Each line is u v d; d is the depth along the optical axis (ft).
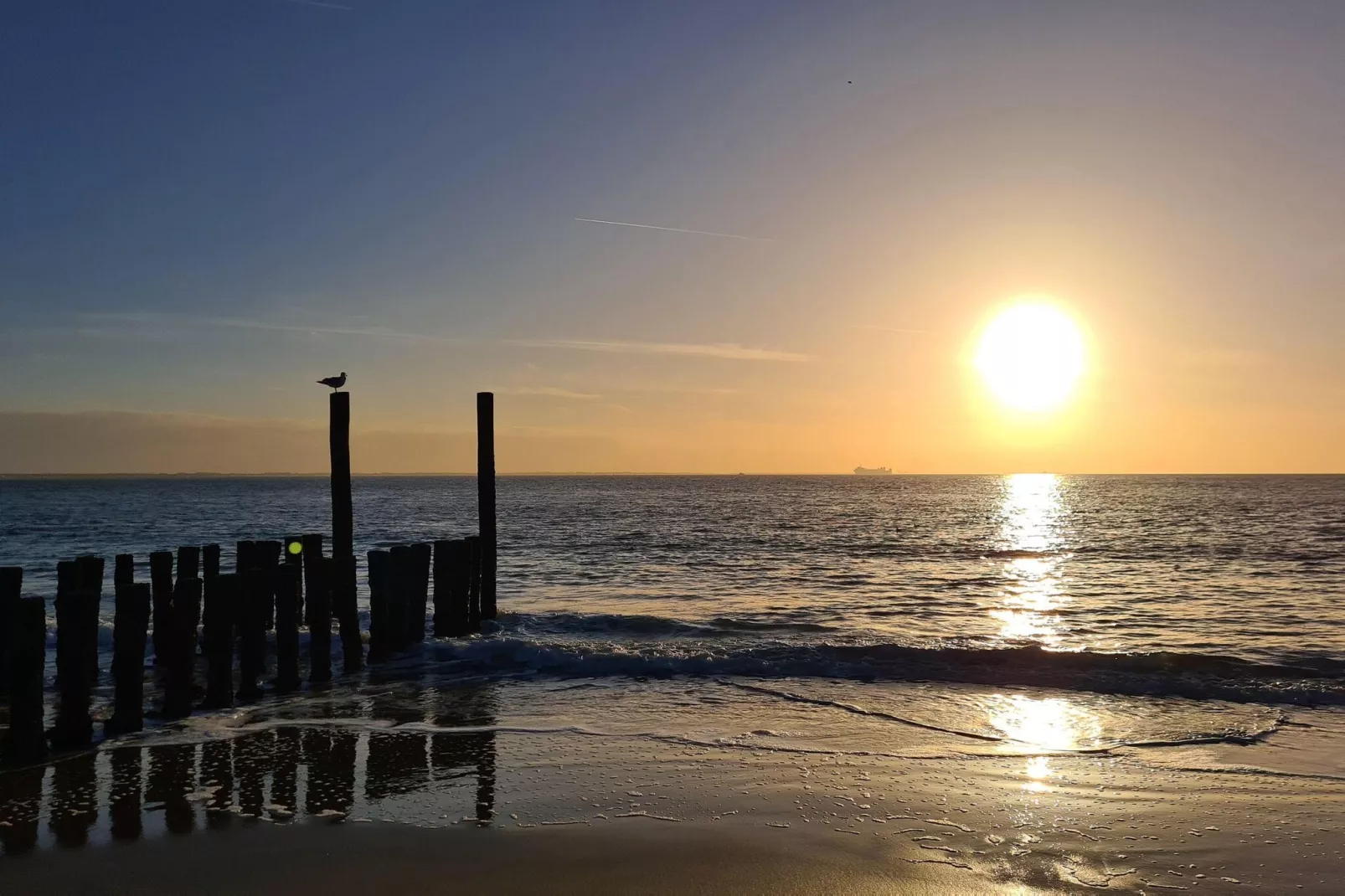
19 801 26.14
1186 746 31.83
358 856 22.38
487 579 55.16
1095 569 99.40
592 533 159.02
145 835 23.71
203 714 35.68
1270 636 55.36
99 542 128.47
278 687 39.58
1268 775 28.68
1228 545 131.23
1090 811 25.43
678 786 27.37
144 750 30.94
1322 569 97.19
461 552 50.49
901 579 88.89
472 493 469.16
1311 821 24.66
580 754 30.60
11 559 99.35
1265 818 24.93
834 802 26.08
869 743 32.12
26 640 29.55
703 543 136.56
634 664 44.14
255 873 21.44
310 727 33.96
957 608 68.90
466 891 20.53
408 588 47.03
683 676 43.04
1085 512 249.75
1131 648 50.98
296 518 204.85
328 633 41.37
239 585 37.55
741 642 49.62
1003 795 26.76
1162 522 201.16
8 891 20.67
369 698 38.52
